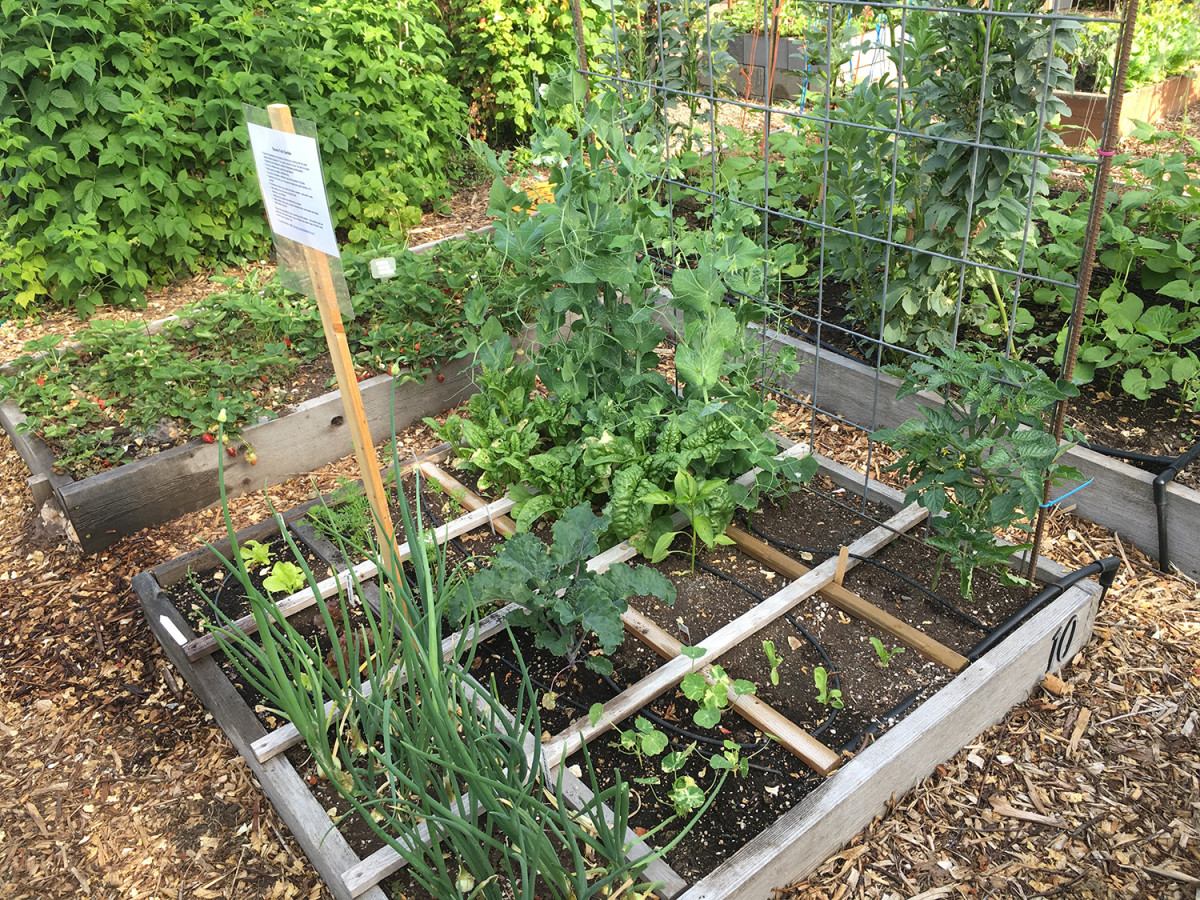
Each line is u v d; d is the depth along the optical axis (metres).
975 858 2.19
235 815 2.47
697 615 2.77
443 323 4.08
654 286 3.25
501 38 6.68
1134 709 2.55
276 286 4.46
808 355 3.89
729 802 2.20
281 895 2.25
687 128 5.36
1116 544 3.11
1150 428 3.34
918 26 3.45
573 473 3.08
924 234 3.56
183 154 5.07
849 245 3.88
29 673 2.97
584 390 3.27
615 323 3.14
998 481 2.50
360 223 5.61
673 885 1.96
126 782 2.58
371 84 5.59
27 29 4.68
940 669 2.51
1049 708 2.58
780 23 7.67
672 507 3.03
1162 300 3.99
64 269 4.74
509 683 2.58
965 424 2.50
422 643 2.15
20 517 3.70
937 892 2.11
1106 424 3.38
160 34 5.09
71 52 4.62
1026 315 3.67
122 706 2.83
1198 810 2.28
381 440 3.97
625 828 1.85
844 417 3.90
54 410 3.74
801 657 2.60
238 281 4.92
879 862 2.18
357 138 5.53
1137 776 2.37
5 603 3.26
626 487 2.82
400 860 2.06
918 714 2.29
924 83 3.54
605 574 2.55
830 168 4.08
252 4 5.37
